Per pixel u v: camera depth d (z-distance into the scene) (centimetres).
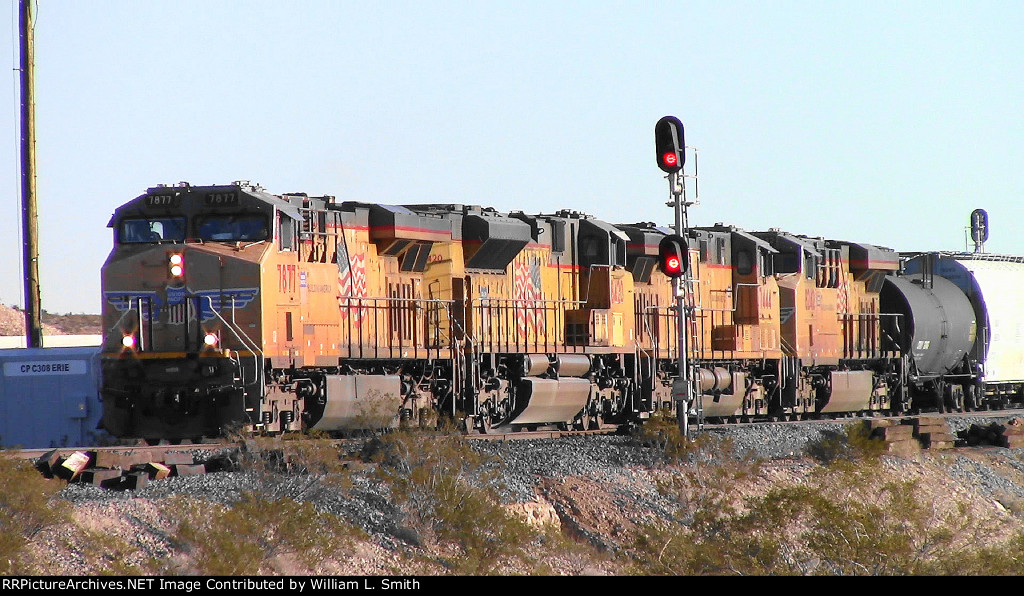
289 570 5369
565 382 9862
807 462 9194
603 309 10394
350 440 7831
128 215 7900
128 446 7156
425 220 8950
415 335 8994
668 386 11038
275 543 5503
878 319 13862
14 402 9506
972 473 9888
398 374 8750
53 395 9450
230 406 7512
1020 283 15725
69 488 5947
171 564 5103
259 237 7694
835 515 6600
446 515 6272
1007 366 15175
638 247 10875
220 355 7506
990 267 15350
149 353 7662
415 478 6481
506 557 6184
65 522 5278
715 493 7619
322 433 7162
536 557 6303
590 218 10812
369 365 8638
